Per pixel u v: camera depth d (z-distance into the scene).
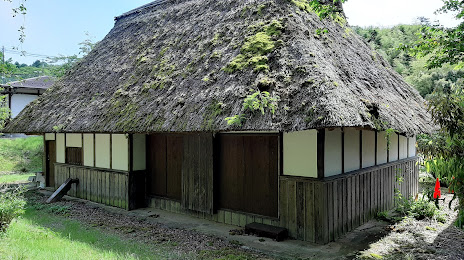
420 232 5.66
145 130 6.18
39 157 17.08
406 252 4.77
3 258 3.94
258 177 5.93
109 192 8.22
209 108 5.54
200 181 6.67
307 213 5.21
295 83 5.01
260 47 6.05
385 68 8.53
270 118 4.68
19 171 15.38
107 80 9.05
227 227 6.12
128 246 5.05
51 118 8.91
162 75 7.52
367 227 5.97
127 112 7.03
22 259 3.99
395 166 7.64
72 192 9.41
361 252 4.79
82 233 5.77
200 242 5.33
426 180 10.59
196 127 5.37
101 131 7.05
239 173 6.20
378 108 5.03
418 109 7.54
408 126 5.82
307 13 6.93
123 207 7.82
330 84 4.70
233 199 6.30
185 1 10.34
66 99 9.52
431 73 16.89
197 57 7.25
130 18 11.95
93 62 10.77
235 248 5.02
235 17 7.67
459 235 5.46
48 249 4.56
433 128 6.91
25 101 21.69
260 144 5.91
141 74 8.21
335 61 5.93
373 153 6.81
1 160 16.11
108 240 5.36
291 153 5.44
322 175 5.09
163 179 7.71
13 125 10.07
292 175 5.42
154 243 5.30
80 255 4.36
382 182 6.98
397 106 6.47
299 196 5.30
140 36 10.22
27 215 7.25
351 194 5.79
